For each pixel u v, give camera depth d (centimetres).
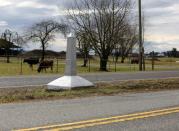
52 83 1659
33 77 2511
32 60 4416
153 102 1222
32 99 1324
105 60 4597
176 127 813
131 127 802
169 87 1922
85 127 789
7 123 816
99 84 1936
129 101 1249
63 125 802
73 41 1677
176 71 3838
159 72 3562
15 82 2070
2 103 1195
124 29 5075
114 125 817
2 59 8950
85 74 3022
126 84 1973
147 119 897
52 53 9281
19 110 1011
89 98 1343
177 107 1099
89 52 5341
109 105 1136
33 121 843
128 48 9362
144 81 2211
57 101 1240
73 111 1003
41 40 8075
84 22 4866
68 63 1669
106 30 4747
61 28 7688
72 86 1619
